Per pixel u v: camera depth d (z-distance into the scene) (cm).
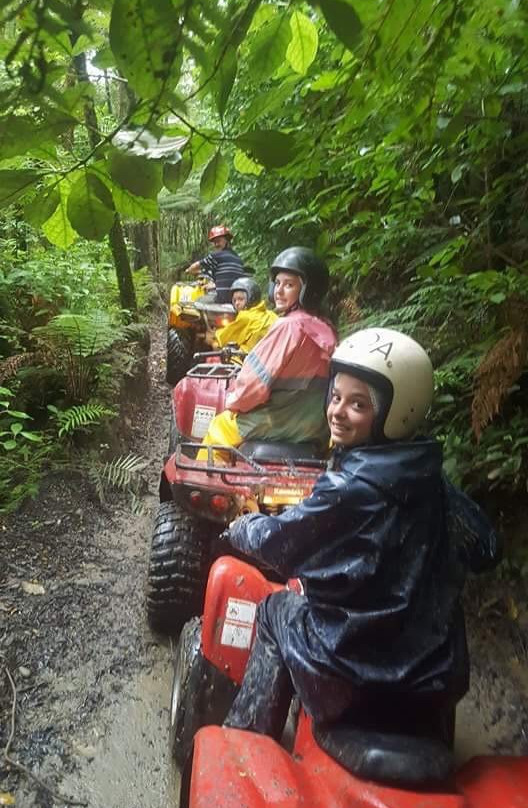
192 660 225
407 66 152
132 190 102
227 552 299
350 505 154
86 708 264
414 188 337
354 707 155
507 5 144
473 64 164
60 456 467
